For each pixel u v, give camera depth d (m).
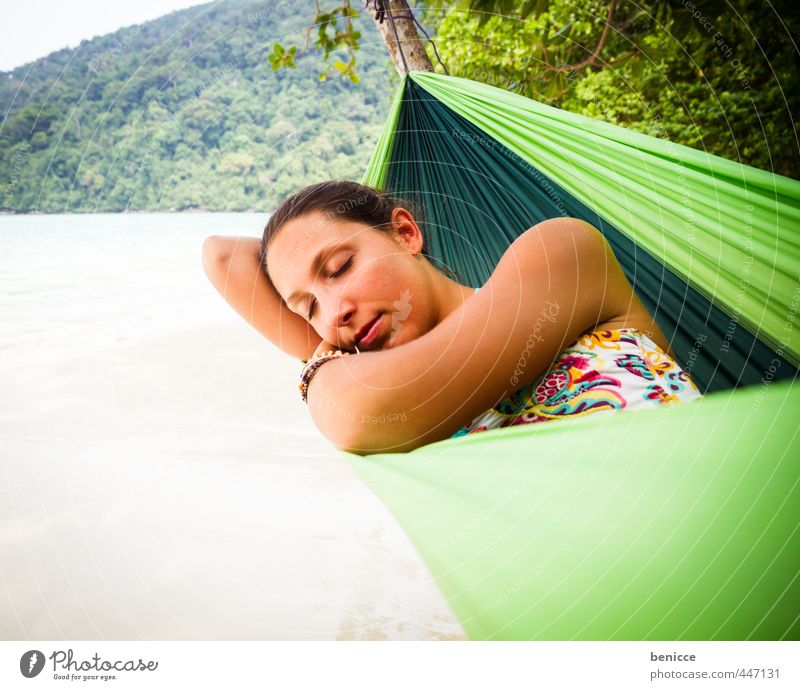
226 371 3.96
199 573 1.66
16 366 3.71
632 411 0.99
